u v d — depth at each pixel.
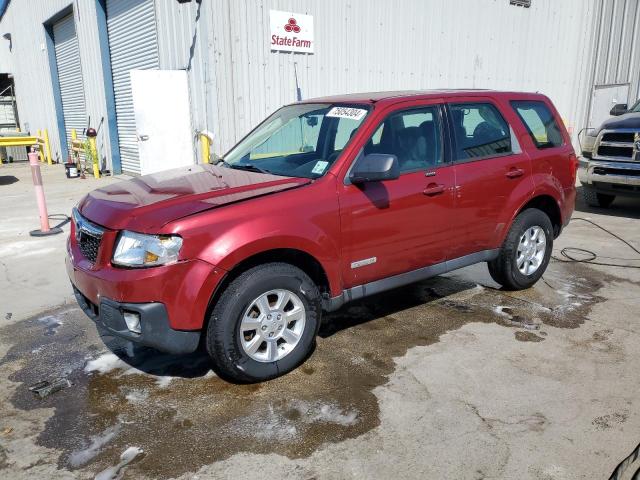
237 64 9.39
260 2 9.41
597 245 6.94
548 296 5.14
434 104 4.46
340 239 3.77
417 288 5.38
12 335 4.43
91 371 3.82
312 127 4.39
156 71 9.91
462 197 4.46
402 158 4.19
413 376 3.68
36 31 18.14
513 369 3.76
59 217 8.71
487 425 3.12
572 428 3.09
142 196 3.65
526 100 5.25
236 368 3.44
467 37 12.70
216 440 3.01
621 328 4.42
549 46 14.51
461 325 4.50
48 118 18.88
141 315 3.18
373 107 4.14
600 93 15.55
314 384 3.59
